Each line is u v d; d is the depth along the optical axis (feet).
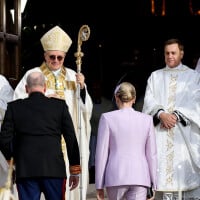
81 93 115.14
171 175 115.75
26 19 192.34
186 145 116.06
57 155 91.71
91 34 200.13
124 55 201.67
